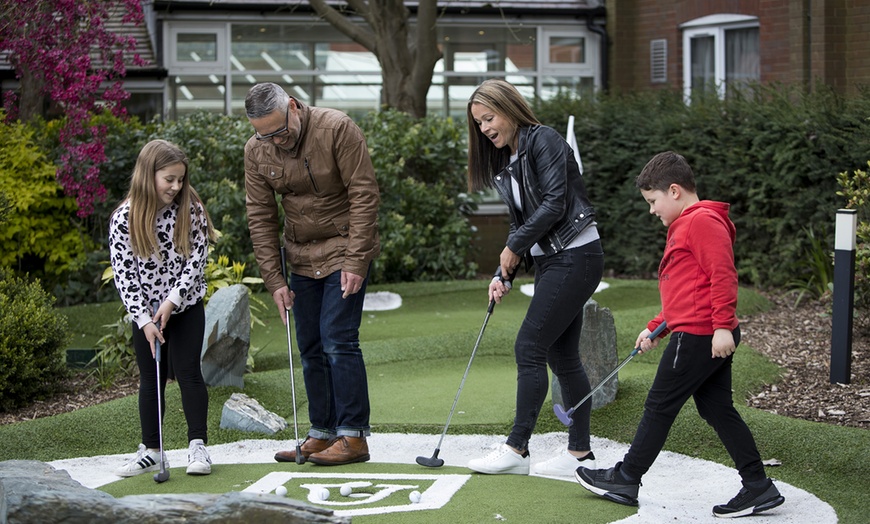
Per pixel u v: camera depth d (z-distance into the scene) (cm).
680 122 1044
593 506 397
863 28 1074
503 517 381
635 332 742
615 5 1330
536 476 449
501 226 1314
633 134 1098
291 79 1294
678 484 446
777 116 951
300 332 484
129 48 990
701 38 1270
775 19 1156
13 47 916
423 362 698
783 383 606
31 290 678
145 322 439
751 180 978
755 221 980
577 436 450
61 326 654
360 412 473
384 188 1062
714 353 377
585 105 1169
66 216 1013
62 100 949
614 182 1134
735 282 378
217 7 1243
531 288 1030
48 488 330
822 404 548
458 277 1135
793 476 443
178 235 448
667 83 1275
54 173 965
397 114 1092
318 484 436
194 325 453
